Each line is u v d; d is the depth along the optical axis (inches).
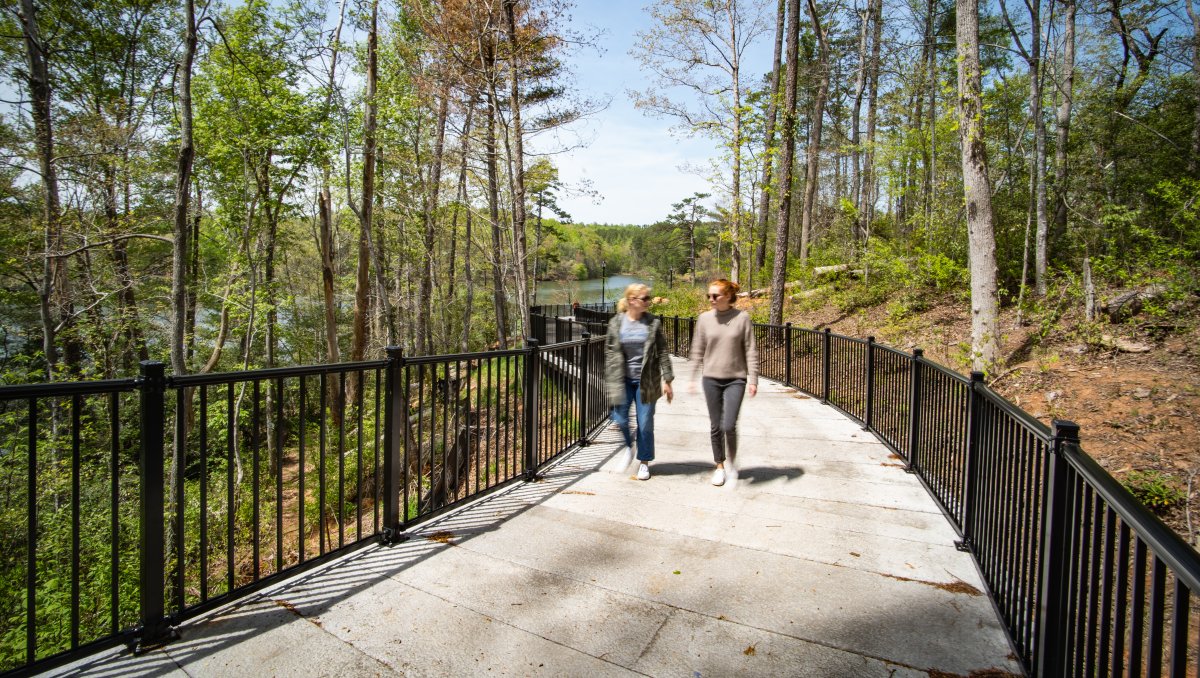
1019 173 573.6
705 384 193.8
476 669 98.3
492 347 1280.8
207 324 871.1
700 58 813.9
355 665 99.5
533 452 205.2
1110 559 69.4
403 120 755.4
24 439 470.3
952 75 603.5
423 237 906.7
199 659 101.2
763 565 138.0
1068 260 518.9
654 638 107.5
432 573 133.2
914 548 148.8
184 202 426.0
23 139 570.6
